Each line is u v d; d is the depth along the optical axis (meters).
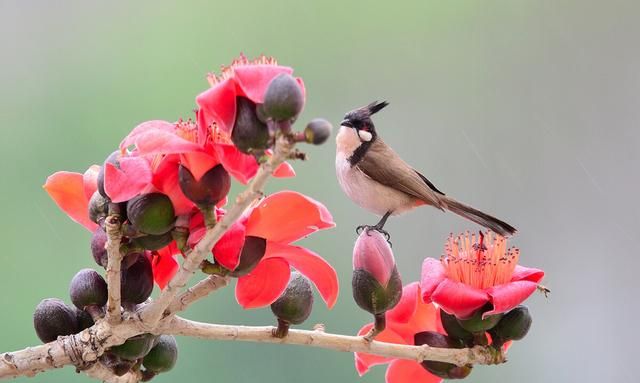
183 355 9.11
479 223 8.87
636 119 14.18
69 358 3.31
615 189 13.89
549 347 12.63
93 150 11.15
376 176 8.87
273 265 3.57
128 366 3.50
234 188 10.48
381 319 3.69
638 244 13.30
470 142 13.23
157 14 12.08
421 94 13.33
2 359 3.28
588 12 14.66
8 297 9.68
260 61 3.35
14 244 9.91
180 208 3.22
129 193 3.09
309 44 12.99
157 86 11.80
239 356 9.20
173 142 3.04
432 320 4.01
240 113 2.94
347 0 13.20
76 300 3.43
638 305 12.89
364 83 13.09
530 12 14.47
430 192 8.94
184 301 3.44
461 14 13.89
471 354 3.80
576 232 13.40
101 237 3.38
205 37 12.34
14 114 11.06
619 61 14.60
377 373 10.30
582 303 13.09
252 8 12.68
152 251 3.56
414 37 13.52
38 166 10.66
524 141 13.80
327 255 11.16
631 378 12.48
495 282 3.83
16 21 11.54
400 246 11.55
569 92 14.30
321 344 3.67
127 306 3.45
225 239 3.24
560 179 13.79
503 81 13.94
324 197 11.51
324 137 2.78
